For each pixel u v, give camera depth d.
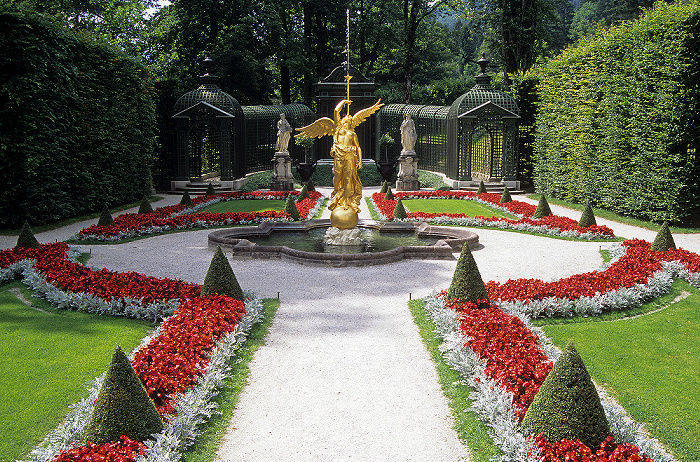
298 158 40.69
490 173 34.41
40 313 11.04
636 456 5.60
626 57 22.97
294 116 40.38
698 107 20.12
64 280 12.12
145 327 10.46
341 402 7.71
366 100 40.78
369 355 9.28
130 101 27.95
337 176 16.86
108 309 11.05
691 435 6.84
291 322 10.80
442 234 18.33
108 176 25.91
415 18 46.34
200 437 6.80
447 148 34.75
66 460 5.59
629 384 8.11
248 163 37.31
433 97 57.22
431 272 14.52
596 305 11.14
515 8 39.00
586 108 25.56
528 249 17.55
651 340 9.77
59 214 22.28
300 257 15.33
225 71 42.38
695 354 9.17
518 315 10.57
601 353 9.17
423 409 7.53
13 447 6.45
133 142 28.55
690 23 19.89
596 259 16.11
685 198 20.47
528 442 5.99
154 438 6.20
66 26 24.58
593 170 25.45
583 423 5.82
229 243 16.97
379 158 41.06
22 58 20.17
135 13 45.59
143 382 7.17
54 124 21.67
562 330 10.27
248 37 43.75
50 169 21.75
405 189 33.41
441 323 10.16
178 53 45.62
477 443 6.66
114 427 5.94
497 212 24.72
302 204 25.20
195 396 7.25
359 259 15.07
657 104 21.03
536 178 32.38
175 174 33.59
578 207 26.22
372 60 54.34
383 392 8.00
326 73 50.66
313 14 49.28
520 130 34.03
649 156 21.25
